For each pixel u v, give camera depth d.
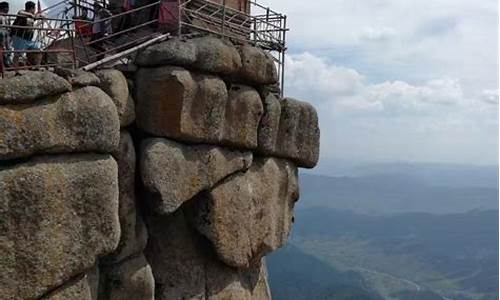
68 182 16.25
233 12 26.08
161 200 19.97
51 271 15.90
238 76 22.75
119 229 17.83
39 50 17.91
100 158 17.28
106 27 24.62
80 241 16.61
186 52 20.16
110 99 17.67
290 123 26.12
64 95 16.36
